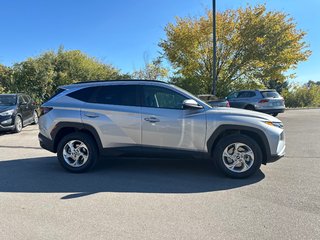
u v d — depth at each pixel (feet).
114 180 20.81
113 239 12.62
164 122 21.34
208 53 79.00
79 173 22.61
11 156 28.89
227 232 13.12
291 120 57.93
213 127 20.93
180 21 81.20
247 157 20.80
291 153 28.58
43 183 20.27
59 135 23.40
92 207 16.05
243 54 78.18
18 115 45.47
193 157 21.48
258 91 60.85
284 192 17.97
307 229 13.30
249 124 20.68
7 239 12.70
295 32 79.61
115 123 21.95
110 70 101.19
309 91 119.55
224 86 79.41
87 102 22.80
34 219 14.62
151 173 22.43
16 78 80.18
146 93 22.21
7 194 18.19
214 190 18.56
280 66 78.95
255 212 15.14
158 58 88.17
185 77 82.69
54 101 23.36
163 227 13.64
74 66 92.07
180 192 18.26
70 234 13.08
